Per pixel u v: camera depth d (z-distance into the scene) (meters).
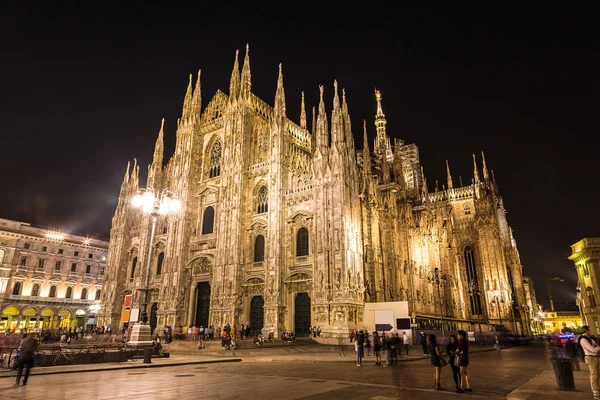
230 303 54.19
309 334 48.88
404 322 41.19
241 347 40.88
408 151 117.06
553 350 30.84
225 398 13.80
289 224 54.25
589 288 75.25
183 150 69.50
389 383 18.31
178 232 63.50
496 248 86.56
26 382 17.45
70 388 16.31
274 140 58.16
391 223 64.50
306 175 55.03
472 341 63.12
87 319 89.56
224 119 66.62
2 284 77.50
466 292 85.81
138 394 14.72
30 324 81.00
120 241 73.38
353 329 44.84
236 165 60.66
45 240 85.69
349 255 48.19
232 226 57.97
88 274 92.38
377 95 97.12
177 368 25.23
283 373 22.39
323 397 14.15
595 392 14.34
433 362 17.05
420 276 72.81
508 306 81.88
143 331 31.14
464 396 15.05
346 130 57.06
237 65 67.94
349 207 50.94
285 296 51.81
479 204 90.94
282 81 61.66
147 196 33.91
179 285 60.25
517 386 18.02
